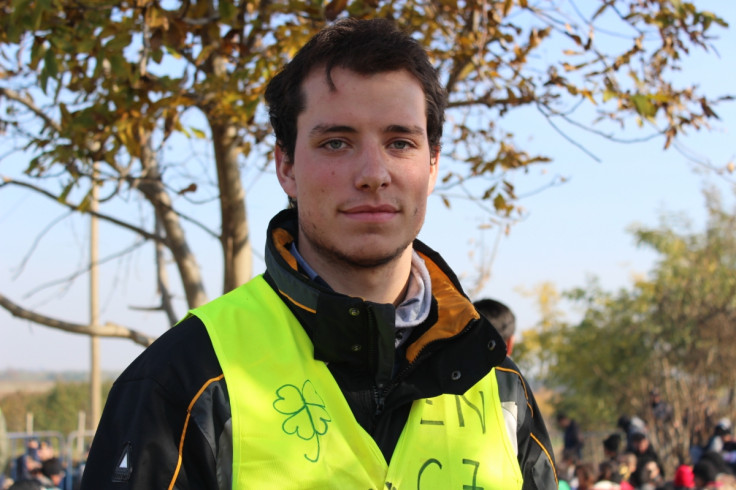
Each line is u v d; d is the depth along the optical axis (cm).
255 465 147
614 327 1584
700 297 1517
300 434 151
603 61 485
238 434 148
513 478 171
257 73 465
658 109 489
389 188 159
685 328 1500
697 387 1509
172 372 151
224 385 152
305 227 166
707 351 1503
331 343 159
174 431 147
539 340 1666
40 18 399
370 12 462
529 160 550
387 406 161
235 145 538
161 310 616
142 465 144
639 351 1550
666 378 1523
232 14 444
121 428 149
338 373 161
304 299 162
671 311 1529
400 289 172
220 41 463
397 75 162
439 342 168
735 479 734
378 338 158
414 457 160
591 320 1609
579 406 1733
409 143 162
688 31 482
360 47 160
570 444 1194
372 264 163
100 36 423
